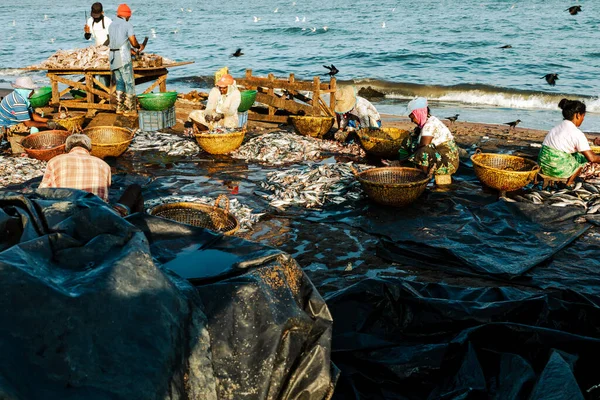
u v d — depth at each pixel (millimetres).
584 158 7375
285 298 2564
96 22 11758
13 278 1998
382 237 5941
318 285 4918
